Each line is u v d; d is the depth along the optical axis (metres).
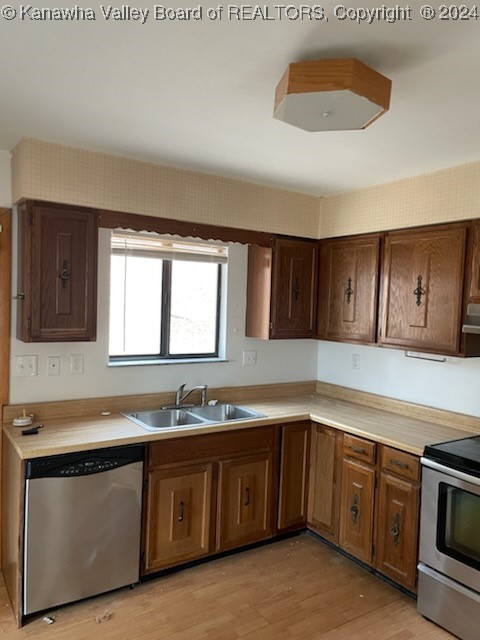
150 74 1.67
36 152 2.43
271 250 3.33
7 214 2.63
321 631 2.28
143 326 3.25
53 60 1.59
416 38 1.39
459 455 2.26
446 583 2.28
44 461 2.24
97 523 2.40
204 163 2.75
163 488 2.62
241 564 2.85
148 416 3.03
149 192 2.77
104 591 2.46
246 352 3.60
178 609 2.41
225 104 1.92
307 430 3.21
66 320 2.57
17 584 2.24
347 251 3.33
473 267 2.56
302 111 1.62
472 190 2.54
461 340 2.62
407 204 2.89
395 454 2.60
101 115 2.08
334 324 3.44
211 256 3.39
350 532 2.89
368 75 1.49
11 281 2.68
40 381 2.79
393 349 3.16
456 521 2.26
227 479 2.86
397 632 2.29
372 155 2.50
